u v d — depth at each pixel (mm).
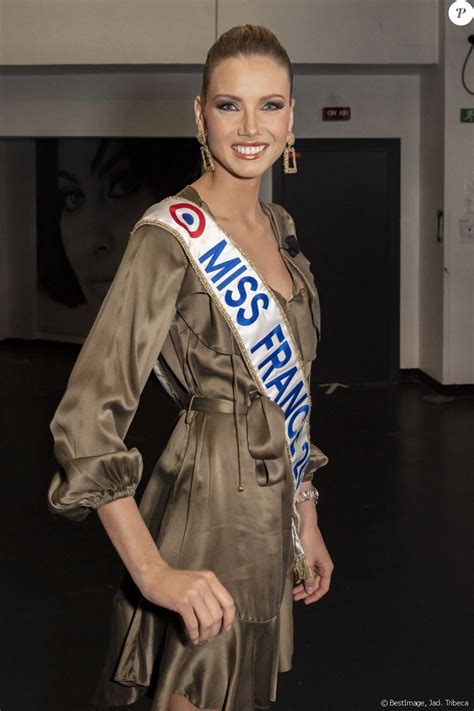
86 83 9195
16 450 6660
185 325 1568
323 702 3074
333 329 9344
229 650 1569
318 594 1878
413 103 9203
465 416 7793
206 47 8320
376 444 6801
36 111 9258
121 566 4363
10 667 3348
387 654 3438
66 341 11688
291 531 1672
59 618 3773
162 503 1610
